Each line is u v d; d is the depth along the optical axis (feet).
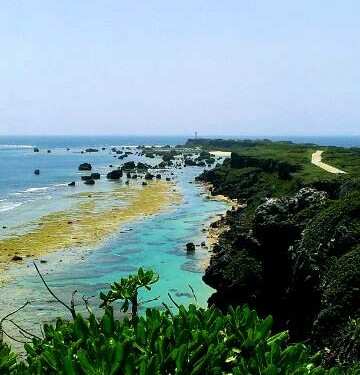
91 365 22.77
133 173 437.58
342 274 86.07
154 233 189.37
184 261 151.23
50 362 23.81
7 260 149.18
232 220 197.77
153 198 283.59
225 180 314.14
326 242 98.78
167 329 25.27
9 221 209.77
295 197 123.13
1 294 121.08
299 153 325.21
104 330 26.20
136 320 29.68
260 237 117.39
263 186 261.03
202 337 24.82
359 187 141.49
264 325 27.14
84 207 247.91
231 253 125.90
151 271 32.91
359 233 95.25
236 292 113.60
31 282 130.11
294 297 100.53
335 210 104.73
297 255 103.19
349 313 79.30
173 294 122.93
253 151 375.25
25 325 102.53
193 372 22.54
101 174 431.43
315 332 82.28
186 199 281.33
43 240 174.81
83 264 146.82
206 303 118.01
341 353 72.90
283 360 24.72
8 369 25.98
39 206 250.98
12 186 342.44
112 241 175.52
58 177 405.18
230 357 24.84
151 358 22.21
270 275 112.88
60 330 27.30
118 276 135.85
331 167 231.30
